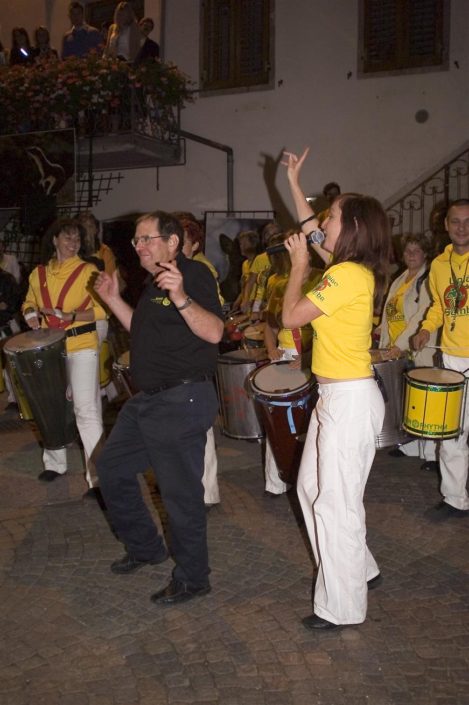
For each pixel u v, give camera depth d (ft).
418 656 9.40
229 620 10.34
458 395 12.29
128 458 10.81
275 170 33.32
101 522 13.82
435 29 29.91
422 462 16.61
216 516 13.92
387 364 13.28
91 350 14.69
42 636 10.06
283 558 12.18
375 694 8.68
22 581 11.63
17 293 22.45
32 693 8.82
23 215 30.86
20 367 13.78
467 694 8.65
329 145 32.17
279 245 9.71
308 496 10.02
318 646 9.66
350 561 9.66
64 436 14.90
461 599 10.77
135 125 30.45
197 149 34.71
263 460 17.15
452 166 30.09
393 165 31.14
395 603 10.69
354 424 9.25
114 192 36.68
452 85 29.84
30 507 14.64
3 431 20.03
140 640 9.91
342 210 9.34
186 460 10.23
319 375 9.48
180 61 34.73
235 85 33.63
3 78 30.78
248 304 24.62
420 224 30.60
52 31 38.52
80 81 29.76
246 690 8.82
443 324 13.85
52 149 29.99
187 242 13.32
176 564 11.02
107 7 37.22
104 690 8.86
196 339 10.07
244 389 14.58
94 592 11.22
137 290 35.50
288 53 32.45
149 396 10.32
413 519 13.61
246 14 33.19
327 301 8.94
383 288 9.46
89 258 17.93
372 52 31.04
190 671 9.21
